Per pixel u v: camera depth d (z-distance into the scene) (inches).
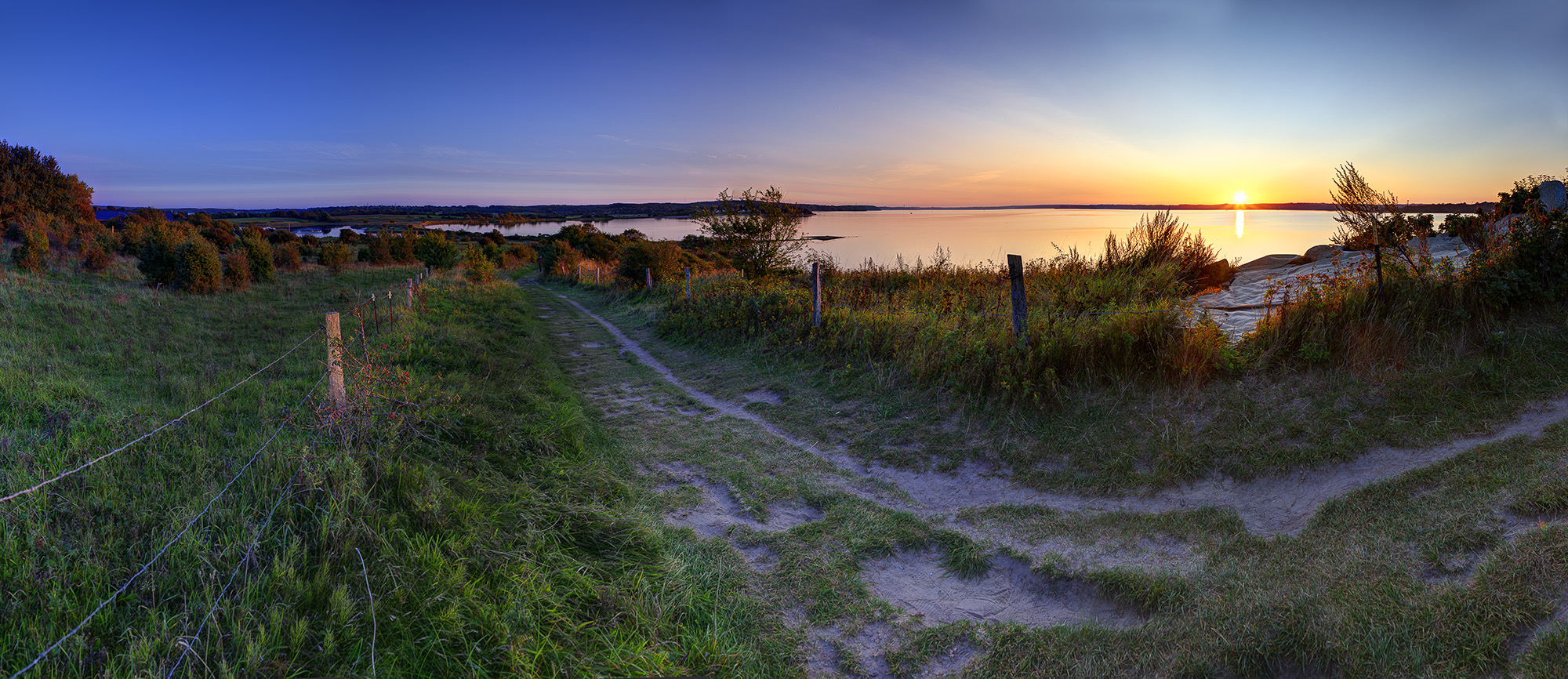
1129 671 119.8
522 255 2265.0
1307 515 162.4
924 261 687.1
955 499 200.5
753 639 137.6
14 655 99.4
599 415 301.7
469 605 127.8
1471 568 126.5
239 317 518.3
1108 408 231.8
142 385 267.3
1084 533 171.9
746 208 768.9
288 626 114.3
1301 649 115.0
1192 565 150.3
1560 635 103.4
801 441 255.1
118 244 1139.3
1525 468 153.3
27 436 182.9
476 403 269.1
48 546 123.7
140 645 102.0
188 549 128.9
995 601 150.9
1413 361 215.3
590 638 128.1
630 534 170.2
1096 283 317.4
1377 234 253.8
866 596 152.7
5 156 1423.5
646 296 774.5
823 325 386.9
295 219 5152.6
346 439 188.7
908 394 279.9
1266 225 2532.0
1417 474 164.4
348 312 544.7
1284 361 228.2
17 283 567.8
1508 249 249.9
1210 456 195.3
